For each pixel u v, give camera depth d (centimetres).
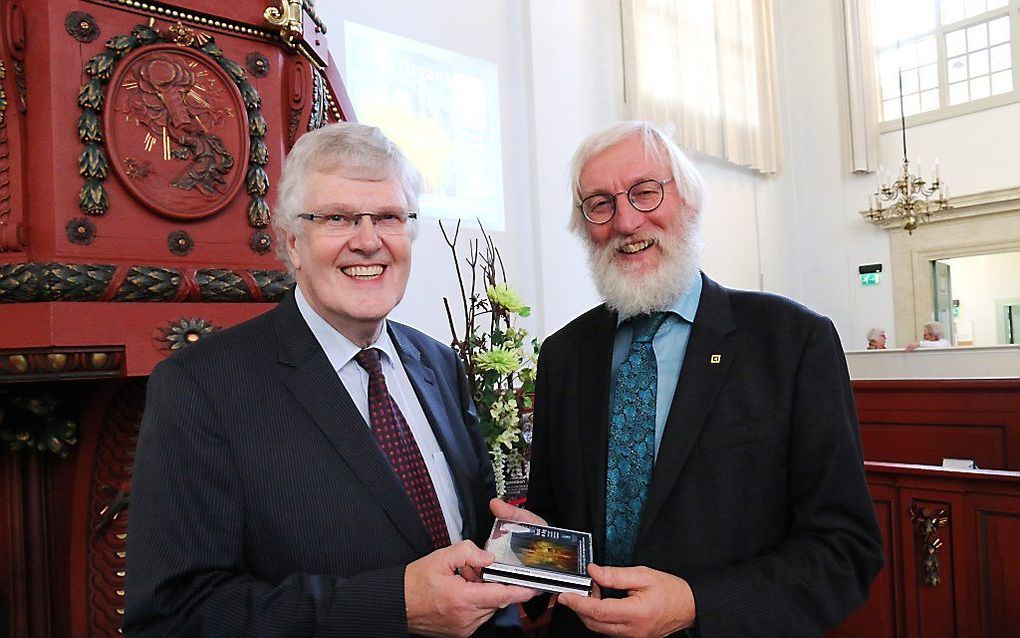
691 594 121
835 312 1020
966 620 253
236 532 121
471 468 155
